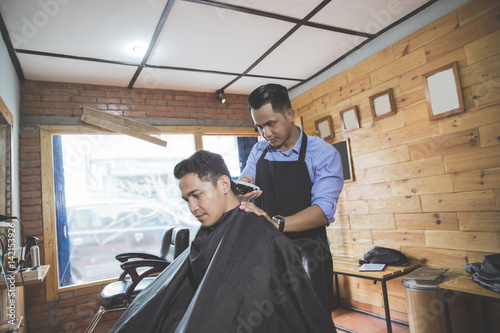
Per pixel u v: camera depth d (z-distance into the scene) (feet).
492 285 5.84
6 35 7.95
